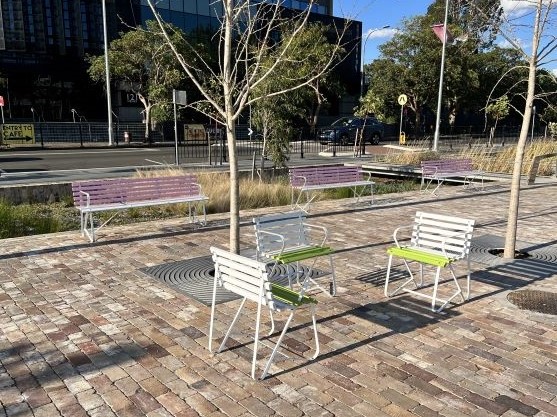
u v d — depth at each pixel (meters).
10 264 6.44
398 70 38.50
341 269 6.36
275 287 4.02
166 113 28.80
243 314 4.87
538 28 6.21
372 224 9.04
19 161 20.38
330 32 32.38
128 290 5.51
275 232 5.39
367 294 5.46
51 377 3.70
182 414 3.25
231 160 5.81
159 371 3.79
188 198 8.80
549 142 20.00
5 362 3.91
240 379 3.69
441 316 4.87
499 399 3.45
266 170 14.35
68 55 36.72
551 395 3.51
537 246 7.46
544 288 5.69
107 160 21.05
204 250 7.19
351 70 47.66
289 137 13.88
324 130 31.00
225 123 6.25
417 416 3.25
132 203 8.22
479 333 4.49
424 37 36.78
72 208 11.18
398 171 16.88
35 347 4.17
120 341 4.29
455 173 13.37
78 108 38.34
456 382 3.67
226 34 5.57
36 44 35.41
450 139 38.22
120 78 32.41
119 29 36.41
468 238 5.14
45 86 36.69
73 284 5.70
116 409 3.30
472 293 5.50
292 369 3.83
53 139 31.94
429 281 5.91
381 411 3.30
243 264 3.73
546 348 4.21
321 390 3.54
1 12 33.75
